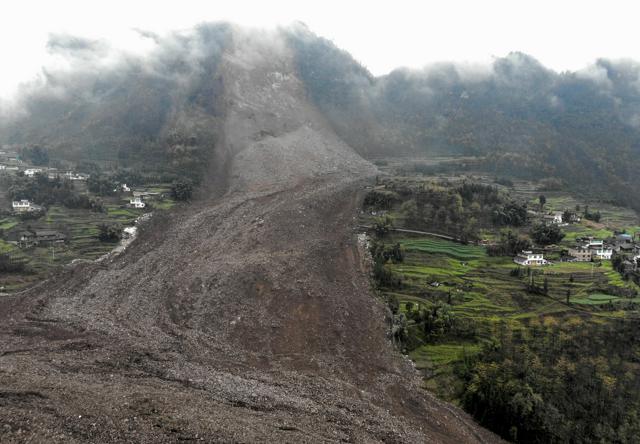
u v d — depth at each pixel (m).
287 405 69.25
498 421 75.44
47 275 120.00
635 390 79.62
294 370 82.31
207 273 120.00
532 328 95.69
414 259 136.50
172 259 133.00
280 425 61.53
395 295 114.69
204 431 54.97
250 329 95.88
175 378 74.06
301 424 63.56
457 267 130.75
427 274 125.69
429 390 81.94
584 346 89.06
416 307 106.19
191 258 133.50
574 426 73.62
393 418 71.12
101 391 63.91
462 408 78.81
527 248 138.50
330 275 123.44
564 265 129.75
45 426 52.19
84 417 55.19
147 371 75.75
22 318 96.19
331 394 75.19
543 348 88.88
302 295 108.69
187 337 91.06
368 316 103.81
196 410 61.38
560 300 107.31
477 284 118.50
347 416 68.75
